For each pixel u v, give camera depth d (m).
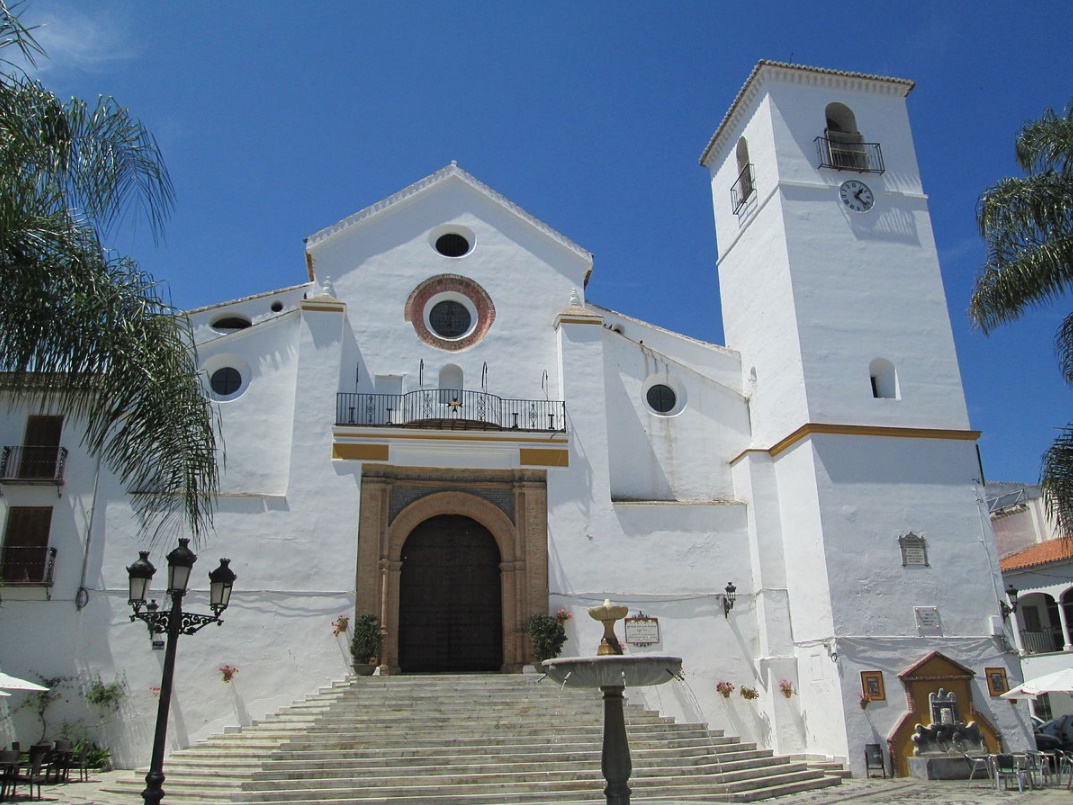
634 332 26.84
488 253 25.95
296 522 21.84
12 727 19.56
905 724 20.08
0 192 9.15
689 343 26.84
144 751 19.83
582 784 15.99
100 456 21.31
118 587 20.75
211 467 11.56
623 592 22.59
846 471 21.97
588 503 23.27
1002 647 21.16
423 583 23.11
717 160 29.58
